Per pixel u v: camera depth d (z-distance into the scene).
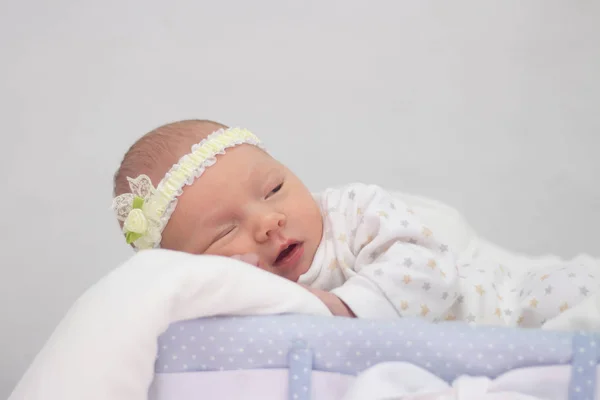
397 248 1.03
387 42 1.80
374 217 1.08
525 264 1.28
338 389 0.73
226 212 1.07
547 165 1.76
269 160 1.14
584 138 1.77
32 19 1.74
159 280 0.74
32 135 1.69
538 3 1.80
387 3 1.80
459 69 1.80
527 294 1.06
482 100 1.79
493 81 1.80
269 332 0.74
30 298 1.63
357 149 1.79
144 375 0.73
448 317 1.06
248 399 0.73
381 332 0.73
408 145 1.79
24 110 1.70
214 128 1.15
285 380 0.73
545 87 1.79
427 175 1.77
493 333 0.72
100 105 1.73
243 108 1.78
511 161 1.77
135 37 1.77
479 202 1.75
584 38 1.79
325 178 1.77
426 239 1.06
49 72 1.72
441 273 1.01
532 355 0.71
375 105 1.80
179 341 0.75
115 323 0.73
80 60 1.74
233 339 0.74
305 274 1.10
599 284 1.01
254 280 0.77
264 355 0.74
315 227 1.12
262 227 1.04
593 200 1.73
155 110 1.75
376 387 0.68
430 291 0.99
